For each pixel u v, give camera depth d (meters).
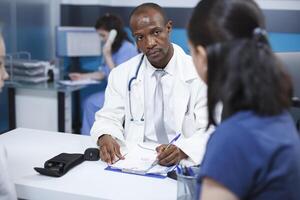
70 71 4.07
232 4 0.68
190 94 1.63
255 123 0.64
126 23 3.96
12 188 1.08
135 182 1.21
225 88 0.64
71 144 1.60
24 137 1.69
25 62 3.38
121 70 1.75
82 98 4.02
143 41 1.58
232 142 0.62
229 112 0.67
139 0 3.90
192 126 1.63
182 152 1.35
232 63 0.64
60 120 3.29
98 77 3.63
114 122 1.67
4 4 3.34
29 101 3.37
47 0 4.00
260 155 0.62
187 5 3.69
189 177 1.00
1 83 1.11
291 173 0.62
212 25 0.68
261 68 0.63
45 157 1.44
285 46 3.53
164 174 1.26
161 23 1.56
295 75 1.20
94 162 1.38
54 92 3.29
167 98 1.65
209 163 0.64
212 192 0.63
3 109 3.46
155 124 1.65
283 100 0.65
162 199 1.10
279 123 0.66
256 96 0.63
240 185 0.61
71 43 3.84
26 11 3.67
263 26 0.69
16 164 1.36
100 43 3.95
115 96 1.73
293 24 3.47
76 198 1.12
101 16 3.75
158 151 1.41
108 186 1.18
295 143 0.65
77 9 4.05
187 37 0.74
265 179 0.62
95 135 1.56
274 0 3.47
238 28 0.67
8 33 3.42
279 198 0.62
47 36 4.04
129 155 1.43
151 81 1.67
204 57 0.71
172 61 1.66
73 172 1.29
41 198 1.17
